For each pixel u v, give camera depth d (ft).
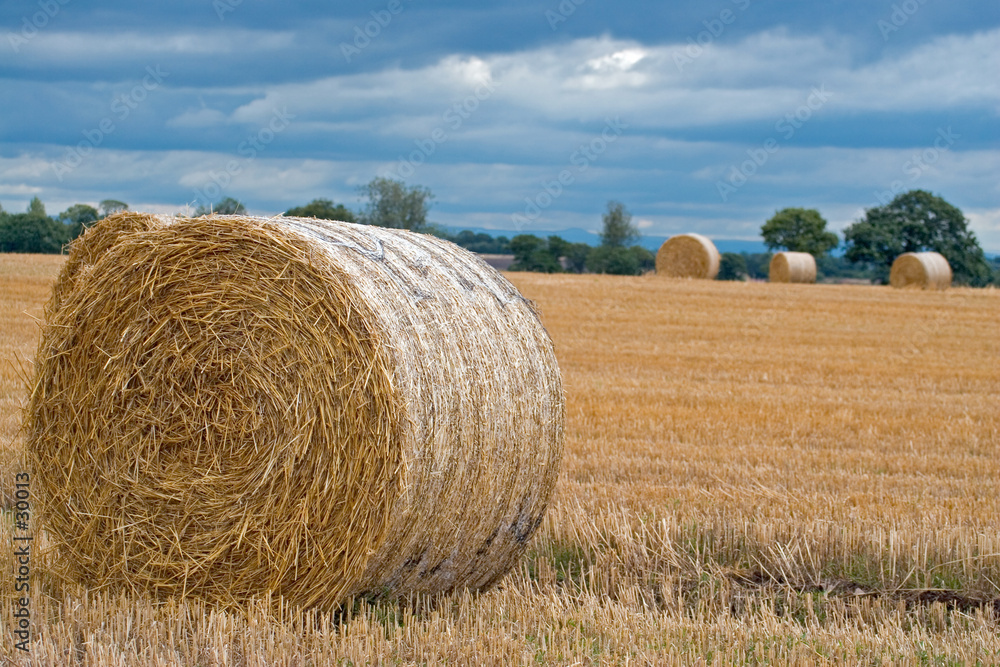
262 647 16.74
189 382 20.06
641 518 25.58
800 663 16.99
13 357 48.98
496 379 20.56
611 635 18.26
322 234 20.29
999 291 133.90
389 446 18.31
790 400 46.47
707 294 107.86
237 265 19.72
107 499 20.72
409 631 17.51
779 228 253.65
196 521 19.97
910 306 101.24
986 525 25.61
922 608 20.84
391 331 18.63
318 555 19.06
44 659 16.02
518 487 21.44
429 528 19.49
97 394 20.80
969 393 50.60
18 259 112.68
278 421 19.31
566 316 83.82
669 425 39.52
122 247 20.72
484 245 274.57
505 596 20.71
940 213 239.71
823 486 30.40
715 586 22.40
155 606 19.54
